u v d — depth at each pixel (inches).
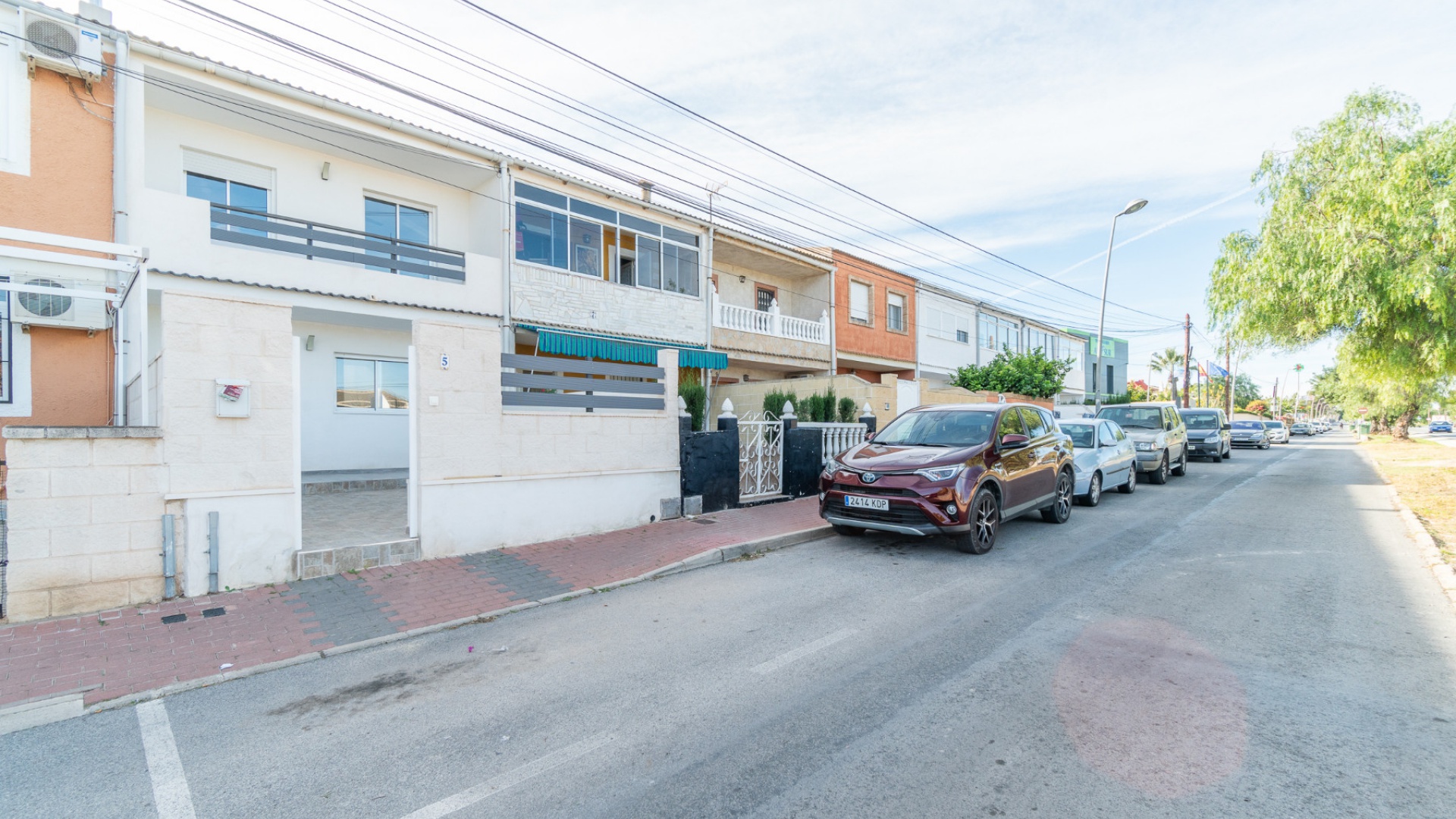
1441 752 132.0
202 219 390.6
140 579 225.8
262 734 148.4
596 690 168.2
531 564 287.1
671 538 335.0
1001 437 334.6
